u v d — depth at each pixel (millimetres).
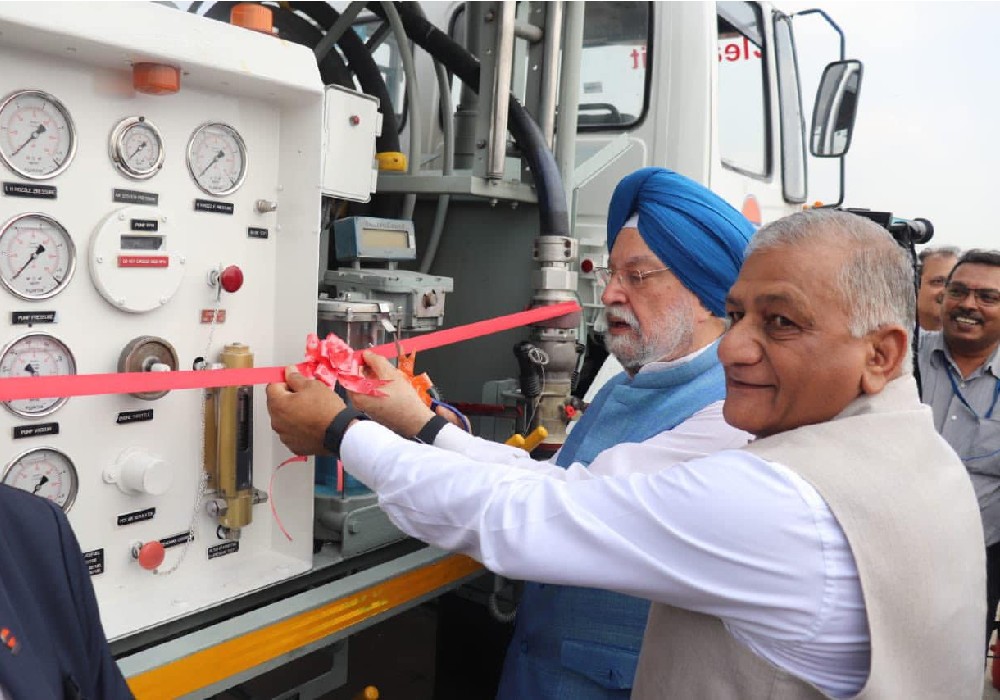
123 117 1336
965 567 842
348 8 2346
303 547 1661
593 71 2852
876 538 772
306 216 1563
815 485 788
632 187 1391
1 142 1191
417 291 1950
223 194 1500
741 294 878
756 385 876
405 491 1061
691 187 1338
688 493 836
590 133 2854
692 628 906
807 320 819
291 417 1224
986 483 2561
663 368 1384
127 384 1214
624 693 1300
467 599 2359
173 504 1496
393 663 2795
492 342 2539
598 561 885
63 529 852
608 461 1244
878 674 771
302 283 1581
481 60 2160
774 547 790
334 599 1576
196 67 1325
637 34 2756
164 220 1404
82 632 859
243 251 1557
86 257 1312
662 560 848
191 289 1475
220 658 1384
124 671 1261
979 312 2527
